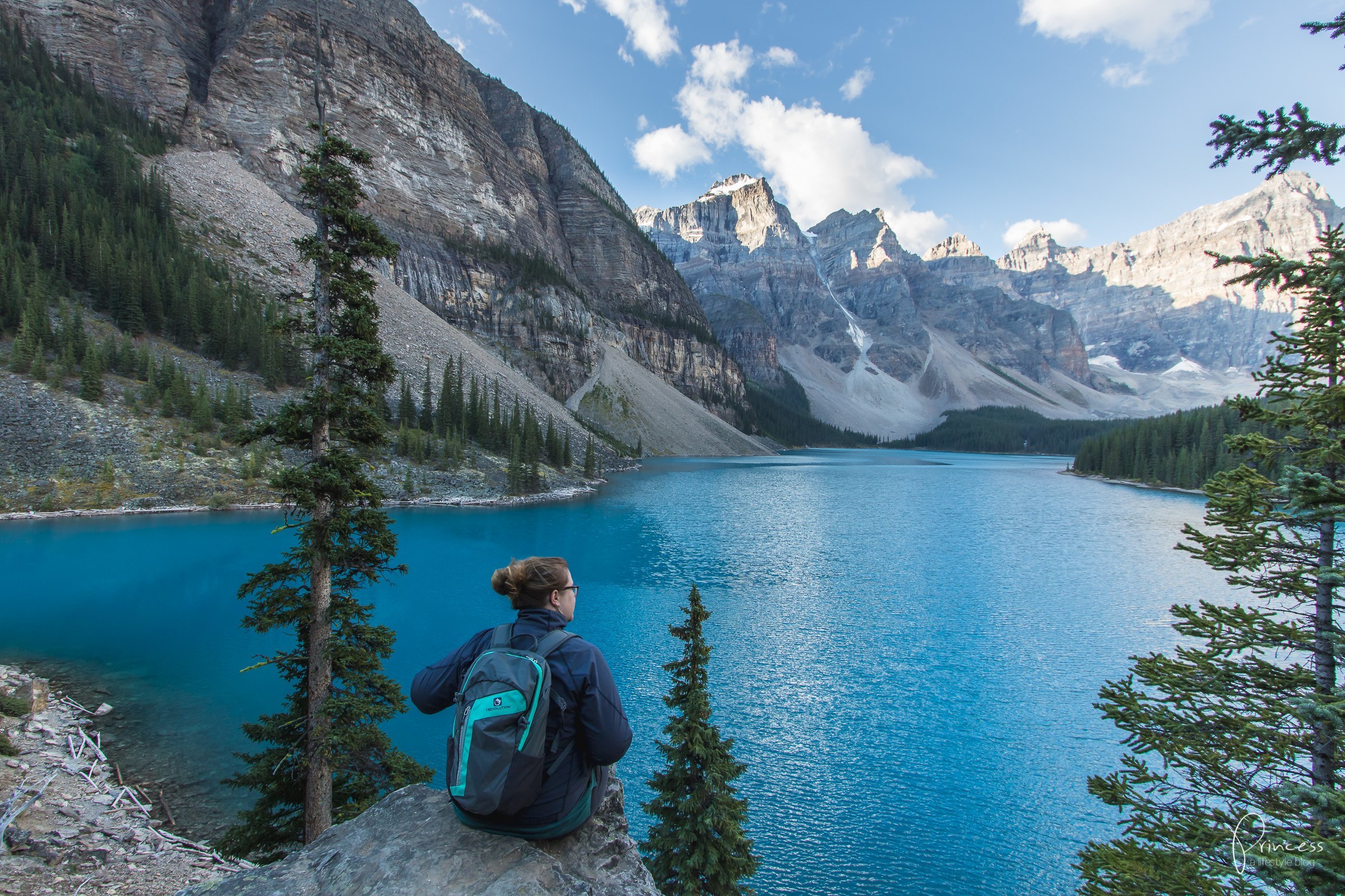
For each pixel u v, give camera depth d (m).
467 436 95.94
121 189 95.75
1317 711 7.08
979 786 23.02
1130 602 45.56
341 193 12.66
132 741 22.16
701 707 13.59
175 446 65.38
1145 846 8.63
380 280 134.88
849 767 24.05
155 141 116.12
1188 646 36.81
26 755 19.00
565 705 3.26
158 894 12.02
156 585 40.62
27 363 63.97
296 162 138.25
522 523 70.19
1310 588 7.77
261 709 25.11
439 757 23.30
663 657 33.56
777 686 30.84
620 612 41.06
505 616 38.31
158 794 18.95
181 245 94.38
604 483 111.44
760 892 18.00
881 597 46.09
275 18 145.88
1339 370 7.23
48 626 33.59
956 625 40.25
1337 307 7.11
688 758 13.73
